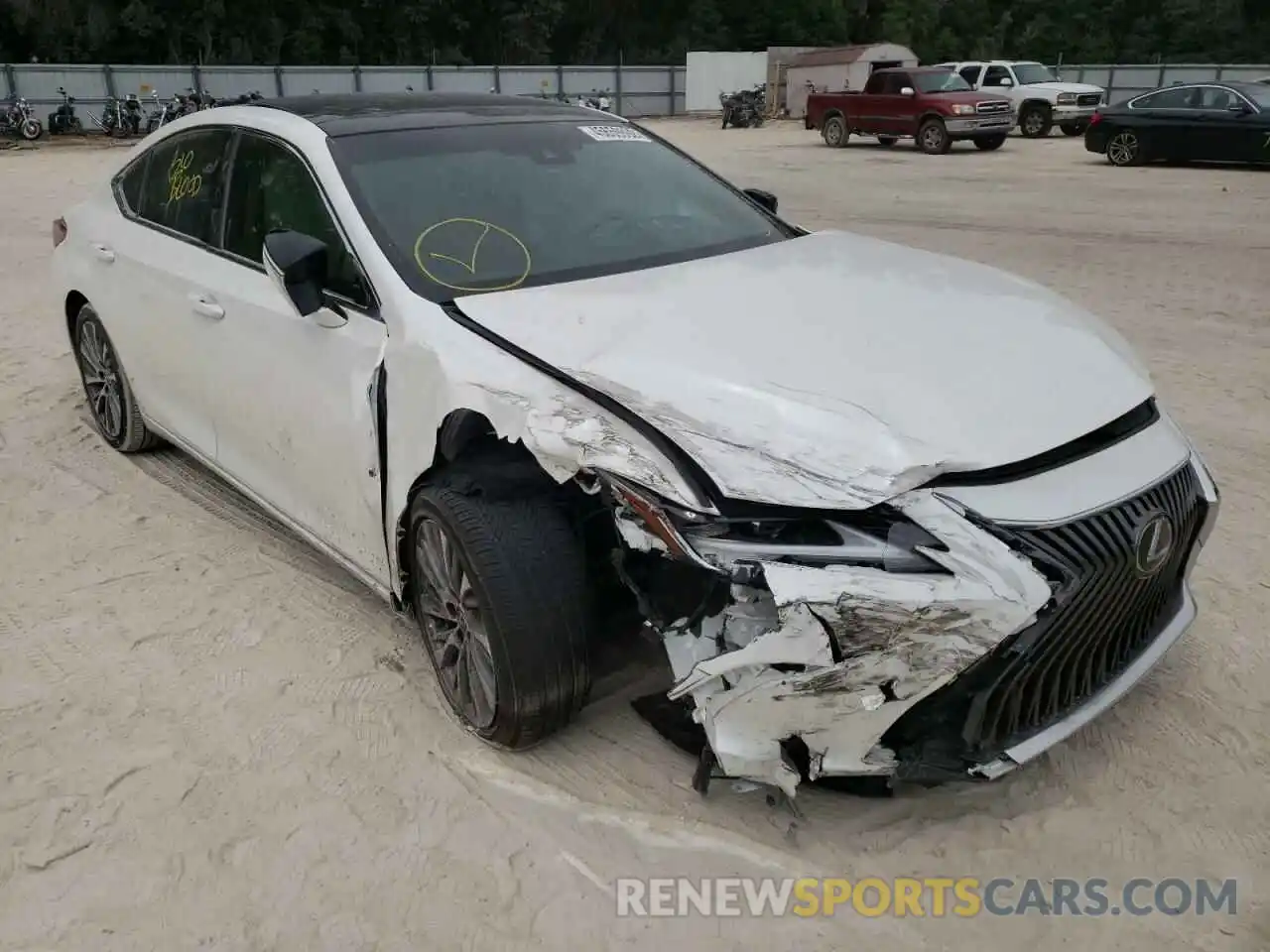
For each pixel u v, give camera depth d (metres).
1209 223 11.76
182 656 3.63
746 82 39.84
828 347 2.78
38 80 31.73
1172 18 59.41
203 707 3.36
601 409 2.65
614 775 3.01
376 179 3.55
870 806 2.88
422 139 3.79
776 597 2.32
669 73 41.38
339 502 3.52
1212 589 3.93
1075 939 2.50
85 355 5.32
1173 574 2.99
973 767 2.56
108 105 30.36
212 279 3.99
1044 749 2.63
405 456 3.08
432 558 3.12
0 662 3.61
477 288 3.28
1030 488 2.50
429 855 2.77
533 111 4.21
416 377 3.02
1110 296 8.42
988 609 2.35
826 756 2.51
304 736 3.21
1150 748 3.09
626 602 3.10
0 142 28.27
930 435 2.47
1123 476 2.66
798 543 2.39
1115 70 36.78
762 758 2.50
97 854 2.79
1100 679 2.80
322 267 3.20
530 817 2.87
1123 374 2.91
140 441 5.21
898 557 2.37
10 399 6.22
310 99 4.20
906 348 2.80
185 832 2.86
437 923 2.57
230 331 3.87
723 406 2.55
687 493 2.44
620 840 2.79
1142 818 2.84
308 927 2.57
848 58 33.78
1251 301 8.17
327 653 3.63
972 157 20.72
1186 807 2.87
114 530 4.55
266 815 2.91
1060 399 2.70
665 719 3.13
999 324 3.00
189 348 4.21
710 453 2.46
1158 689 3.35
